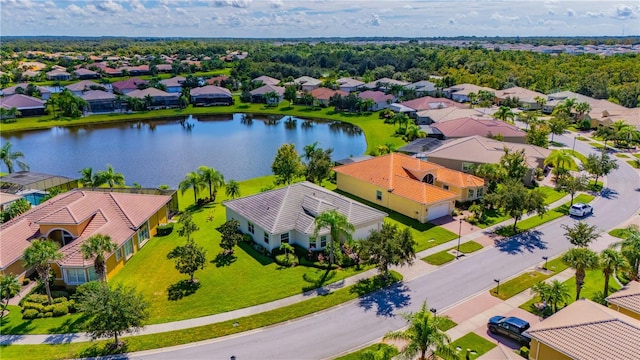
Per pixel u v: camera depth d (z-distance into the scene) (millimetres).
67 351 31953
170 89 173375
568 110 112438
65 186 65938
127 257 46000
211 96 155500
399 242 39719
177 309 36969
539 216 56094
